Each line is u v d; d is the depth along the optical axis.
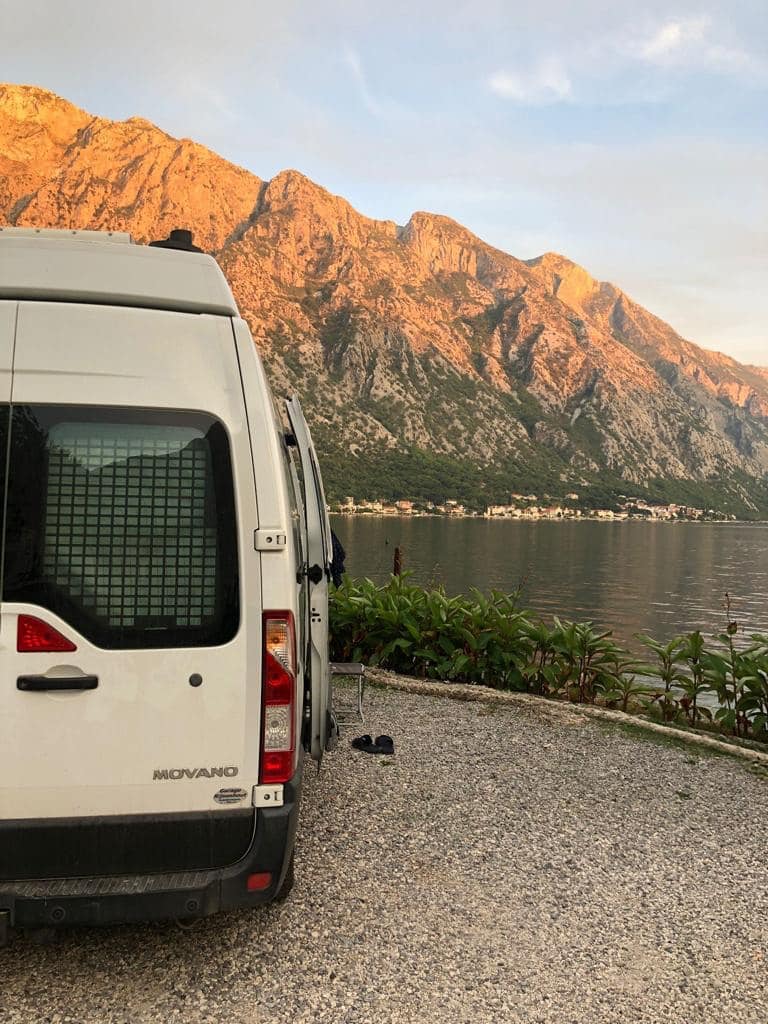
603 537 197.12
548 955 3.31
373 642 8.49
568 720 6.93
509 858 4.23
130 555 2.85
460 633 8.12
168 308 3.04
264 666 2.93
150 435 2.89
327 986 3.04
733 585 99.00
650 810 5.00
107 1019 2.82
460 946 3.35
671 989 3.11
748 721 7.34
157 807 2.85
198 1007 2.89
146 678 2.84
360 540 133.12
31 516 2.80
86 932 3.38
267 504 2.96
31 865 2.78
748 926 3.62
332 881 3.89
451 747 6.09
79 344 2.88
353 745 5.99
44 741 2.78
